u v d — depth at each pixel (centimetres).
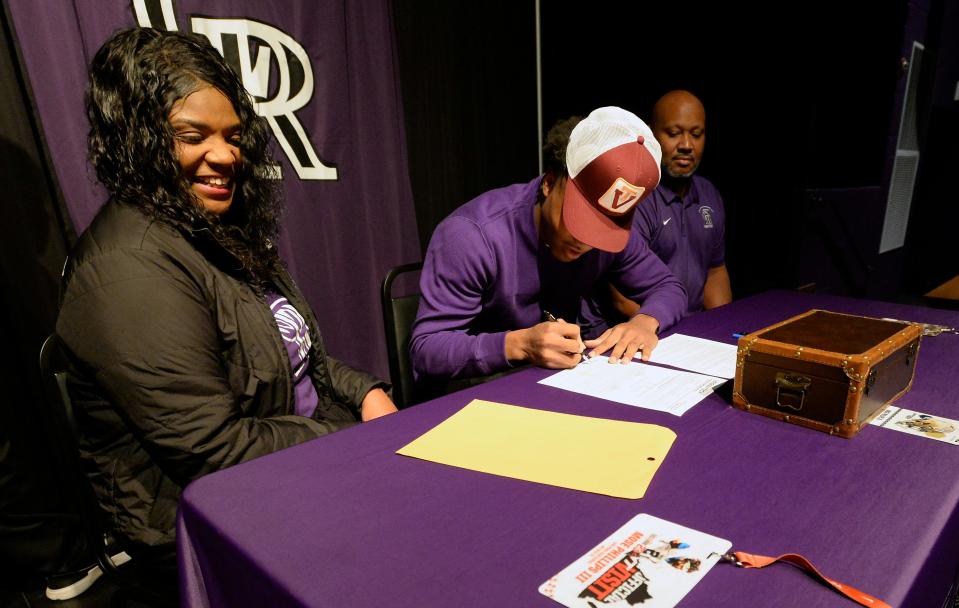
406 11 261
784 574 53
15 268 162
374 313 264
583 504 67
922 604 56
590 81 309
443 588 53
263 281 121
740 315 153
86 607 153
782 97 277
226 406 93
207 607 74
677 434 85
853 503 65
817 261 319
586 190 119
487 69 299
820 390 83
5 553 148
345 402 134
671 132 206
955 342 123
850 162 339
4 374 154
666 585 52
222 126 105
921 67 373
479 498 69
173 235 98
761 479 71
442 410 96
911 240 466
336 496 71
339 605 51
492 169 313
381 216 261
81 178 172
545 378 109
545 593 52
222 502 70
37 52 164
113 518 100
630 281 162
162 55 99
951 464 74
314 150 233
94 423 98
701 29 277
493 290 141
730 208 293
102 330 87
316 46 227
